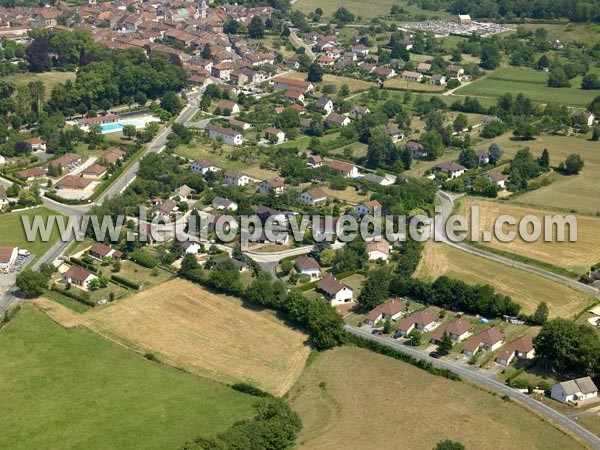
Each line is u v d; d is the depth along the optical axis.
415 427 197.88
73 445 192.88
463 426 198.12
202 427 198.50
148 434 196.12
